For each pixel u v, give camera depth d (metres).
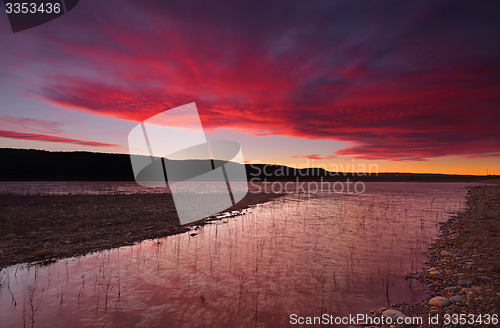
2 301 5.84
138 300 5.91
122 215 17.09
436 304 5.62
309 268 7.98
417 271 7.75
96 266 8.12
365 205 24.80
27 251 9.48
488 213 17.72
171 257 9.03
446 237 11.89
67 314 5.28
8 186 46.62
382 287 6.64
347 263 8.43
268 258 8.94
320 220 16.59
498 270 7.39
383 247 10.32
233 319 5.12
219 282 6.94
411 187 61.31
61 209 18.86
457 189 51.53
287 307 5.62
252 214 19.19
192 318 5.17
